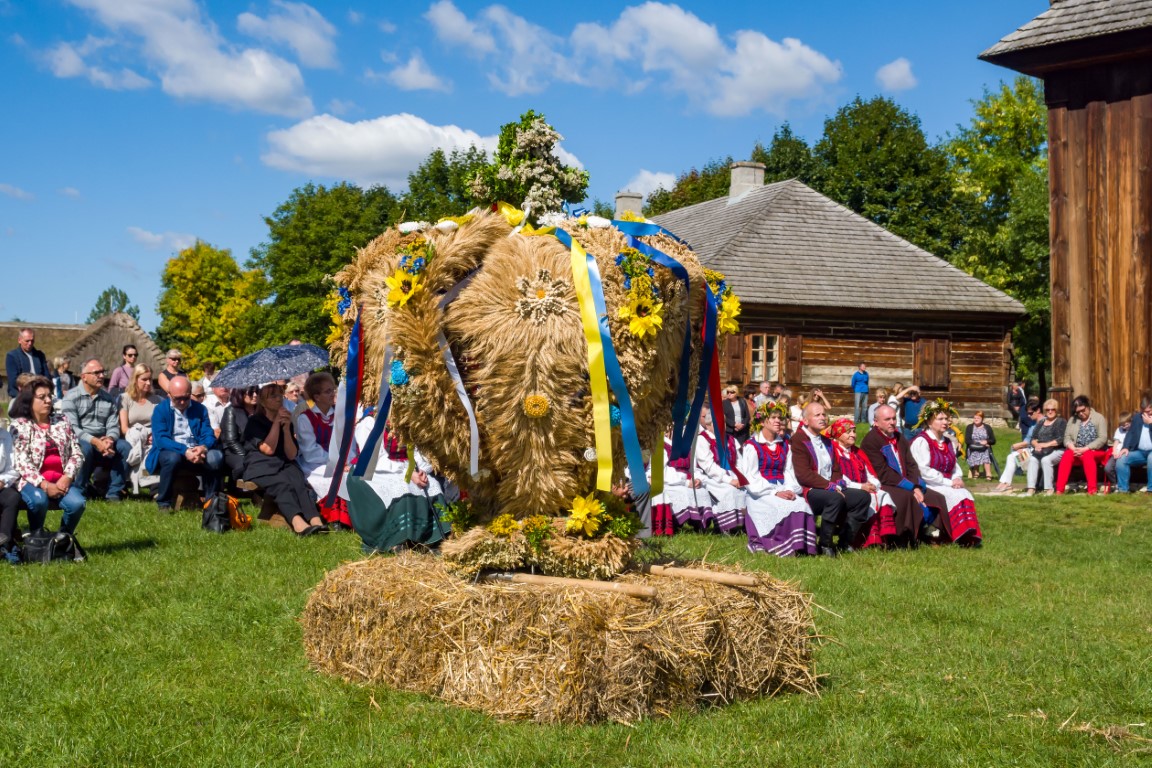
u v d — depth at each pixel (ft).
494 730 14.26
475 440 15.48
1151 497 44.16
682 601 15.14
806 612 16.80
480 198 17.40
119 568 25.86
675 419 16.85
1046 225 134.00
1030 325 145.79
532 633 14.73
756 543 32.37
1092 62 50.80
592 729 14.17
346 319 17.89
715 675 15.46
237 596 22.58
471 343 15.60
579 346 15.29
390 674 16.20
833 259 98.22
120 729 14.34
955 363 96.78
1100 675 17.40
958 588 25.59
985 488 53.21
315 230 149.79
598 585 15.05
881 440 34.17
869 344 94.53
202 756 13.44
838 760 13.39
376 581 16.65
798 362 92.48
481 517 16.55
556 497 15.92
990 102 153.07
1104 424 49.19
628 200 120.88
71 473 27.91
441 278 15.71
